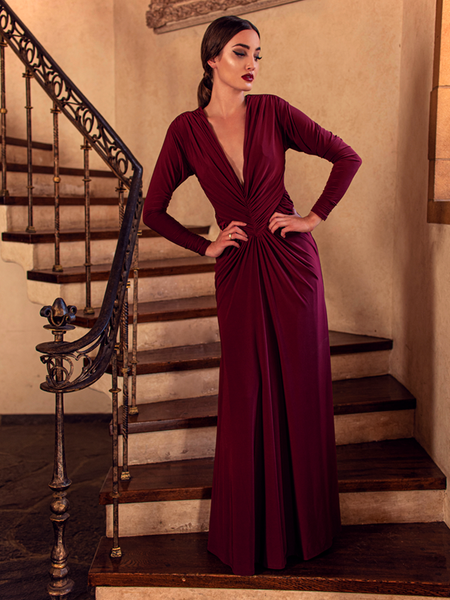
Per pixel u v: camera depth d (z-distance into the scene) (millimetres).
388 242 3240
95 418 4582
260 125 1931
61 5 4781
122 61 4770
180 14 4195
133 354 2570
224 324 2021
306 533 2072
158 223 2115
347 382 3082
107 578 2061
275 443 2012
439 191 2486
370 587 2000
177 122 2016
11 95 4816
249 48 1854
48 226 3674
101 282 3188
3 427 4488
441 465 2439
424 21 2691
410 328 2891
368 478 2371
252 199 1964
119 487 2316
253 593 2055
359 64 3268
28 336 4504
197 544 2266
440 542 2244
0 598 2324
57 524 1888
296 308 1971
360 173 3334
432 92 2473
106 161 2973
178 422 2523
